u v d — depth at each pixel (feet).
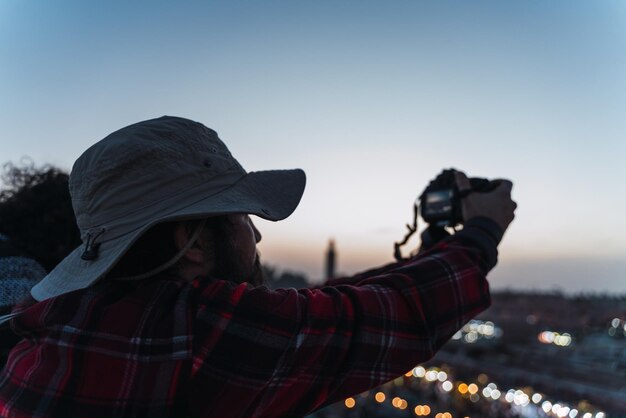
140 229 3.24
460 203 4.35
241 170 3.77
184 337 3.18
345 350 3.30
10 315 3.94
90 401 3.05
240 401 3.15
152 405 3.08
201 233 3.56
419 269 3.72
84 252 3.38
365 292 3.54
